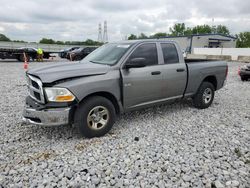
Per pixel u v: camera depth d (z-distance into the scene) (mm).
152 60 4547
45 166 3008
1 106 5746
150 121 4816
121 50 4359
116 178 2770
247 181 2729
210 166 3049
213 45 45875
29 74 3850
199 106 5711
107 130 3994
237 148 3572
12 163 3082
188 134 4141
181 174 2865
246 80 11062
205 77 5625
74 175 2820
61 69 3771
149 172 2898
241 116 5254
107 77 3850
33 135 4008
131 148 3535
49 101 3486
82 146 3582
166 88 4789
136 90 4258
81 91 3553
